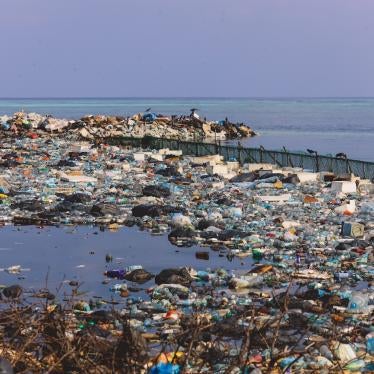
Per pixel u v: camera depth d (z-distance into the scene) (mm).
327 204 28219
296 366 9992
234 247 20844
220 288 16188
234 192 30828
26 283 16562
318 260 18906
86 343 8555
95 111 178750
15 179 33625
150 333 12344
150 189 30141
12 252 20125
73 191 30438
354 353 10898
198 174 36719
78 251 20312
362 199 29812
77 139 57594
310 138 81250
